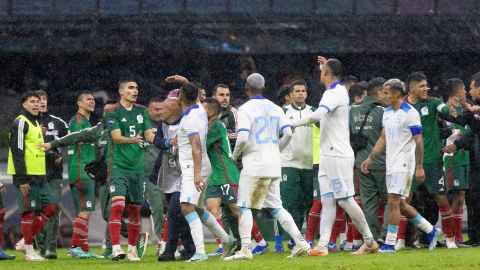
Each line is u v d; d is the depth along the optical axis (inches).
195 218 943.0
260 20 1985.7
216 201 1038.4
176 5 1987.0
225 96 1146.7
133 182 1029.8
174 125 984.3
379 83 1097.4
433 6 1977.1
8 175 1517.0
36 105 1120.8
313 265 824.3
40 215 1143.6
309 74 1979.6
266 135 943.7
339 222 1112.2
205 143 947.3
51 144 1113.4
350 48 1977.1
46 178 1149.7
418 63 1985.7
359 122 1095.0
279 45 1977.1
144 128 1031.6
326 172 963.3
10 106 1918.1
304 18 1987.0
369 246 986.7
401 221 1089.4
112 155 1022.4
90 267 911.0
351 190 963.3
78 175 1186.6
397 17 1980.8
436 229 1041.5
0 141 1763.0
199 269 818.8
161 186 995.9
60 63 1959.9
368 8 1987.0
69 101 1967.3
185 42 1979.6
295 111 1153.4
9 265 1005.8
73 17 1963.6
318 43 1975.9
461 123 1095.0
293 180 1141.1
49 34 1951.3
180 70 1988.2
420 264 818.8
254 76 952.3
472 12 1973.4
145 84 1975.9
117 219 1008.9
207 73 1987.0
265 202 960.9
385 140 1019.3
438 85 1980.8
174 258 991.6
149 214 1318.9
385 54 1980.8
